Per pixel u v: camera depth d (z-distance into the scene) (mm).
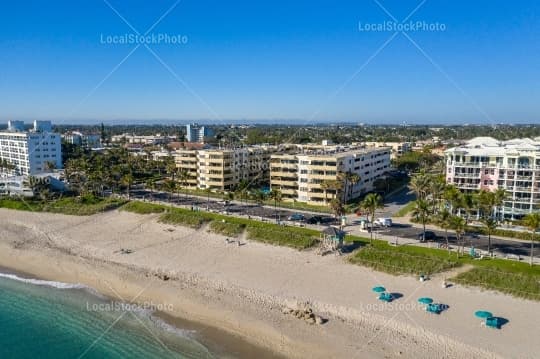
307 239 86000
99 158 197125
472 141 139750
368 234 90188
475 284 64625
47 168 189250
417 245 81625
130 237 100312
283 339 55125
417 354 50188
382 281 68500
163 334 58250
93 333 59781
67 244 97812
